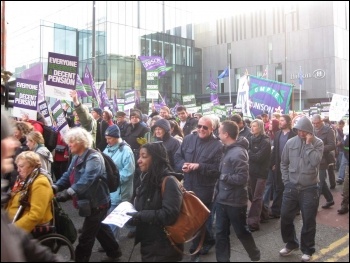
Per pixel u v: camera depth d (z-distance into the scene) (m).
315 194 4.10
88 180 3.78
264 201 5.71
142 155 3.22
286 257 4.03
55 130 6.70
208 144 4.44
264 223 5.48
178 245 3.21
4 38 4.52
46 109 6.84
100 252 4.53
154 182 3.18
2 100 4.85
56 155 6.70
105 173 4.03
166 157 3.26
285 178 4.35
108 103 9.85
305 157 4.16
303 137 4.24
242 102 8.66
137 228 3.27
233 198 3.83
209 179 4.36
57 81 5.32
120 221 3.16
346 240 3.80
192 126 7.82
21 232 2.08
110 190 4.13
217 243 3.83
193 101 10.29
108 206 4.09
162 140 5.22
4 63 4.58
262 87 8.51
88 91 9.52
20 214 3.45
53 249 3.56
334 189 5.01
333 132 5.46
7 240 1.79
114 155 4.96
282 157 4.40
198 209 3.21
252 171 5.30
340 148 5.60
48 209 3.60
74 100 5.37
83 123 5.52
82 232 3.96
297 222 5.01
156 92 8.58
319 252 3.82
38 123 6.46
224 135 4.04
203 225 3.50
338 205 4.48
